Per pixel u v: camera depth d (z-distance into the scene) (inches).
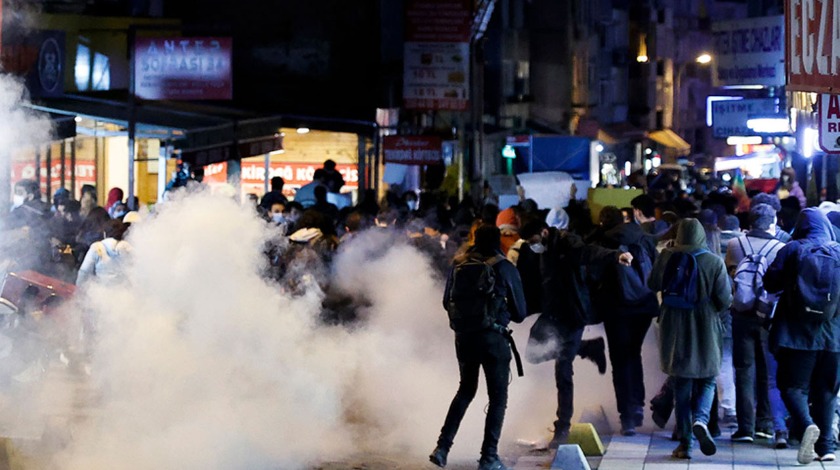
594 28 2940.5
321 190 884.6
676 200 756.6
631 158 3216.0
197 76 1024.2
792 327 460.1
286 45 1638.8
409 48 1278.3
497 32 2361.0
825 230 462.9
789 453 488.1
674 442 514.0
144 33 1304.1
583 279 509.0
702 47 3887.8
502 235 688.4
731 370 552.4
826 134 481.4
